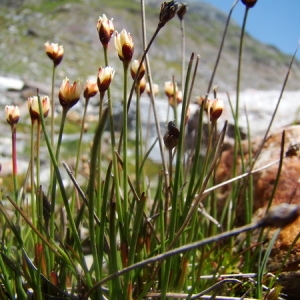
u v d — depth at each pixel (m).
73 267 0.12
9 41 2.85
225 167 0.24
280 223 0.07
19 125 0.85
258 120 0.39
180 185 0.14
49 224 0.13
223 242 0.18
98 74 0.12
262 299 0.13
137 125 0.14
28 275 0.13
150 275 0.13
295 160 0.20
